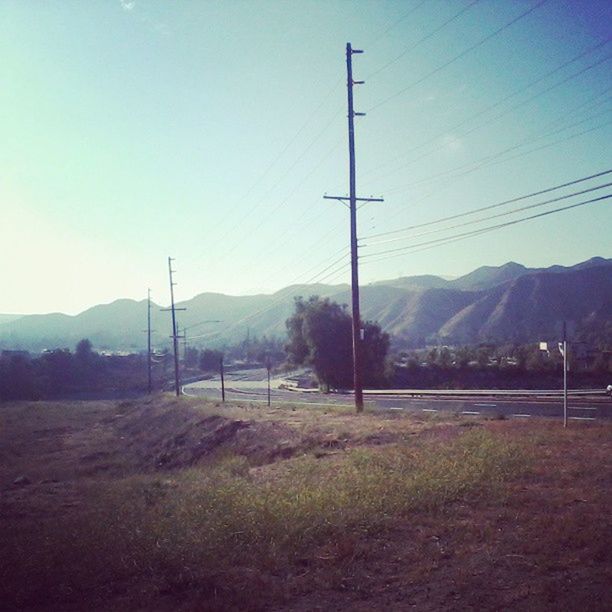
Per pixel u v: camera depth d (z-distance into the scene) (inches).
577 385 1887.3
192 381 3902.6
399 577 312.3
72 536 414.3
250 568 335.9
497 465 512.1
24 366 3474.4
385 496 436.8
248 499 446.6
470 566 316.2
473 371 2222.0
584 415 952.3
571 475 479.2
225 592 301.6
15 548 404.8
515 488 450.3
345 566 328.8
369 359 2315.5
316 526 379.2
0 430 1914.4
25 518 614.9
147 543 371.2
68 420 2191.2
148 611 289.1
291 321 2503.7
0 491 900.0
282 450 869.2
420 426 845.8
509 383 2053.4
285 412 1254.9
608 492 425.7
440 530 372.5
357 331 1157.1
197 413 1498.5
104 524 443.5
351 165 1160.2
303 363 2491.4
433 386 2262.6
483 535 356.5
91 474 1120.2
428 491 444.8
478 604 272.2
